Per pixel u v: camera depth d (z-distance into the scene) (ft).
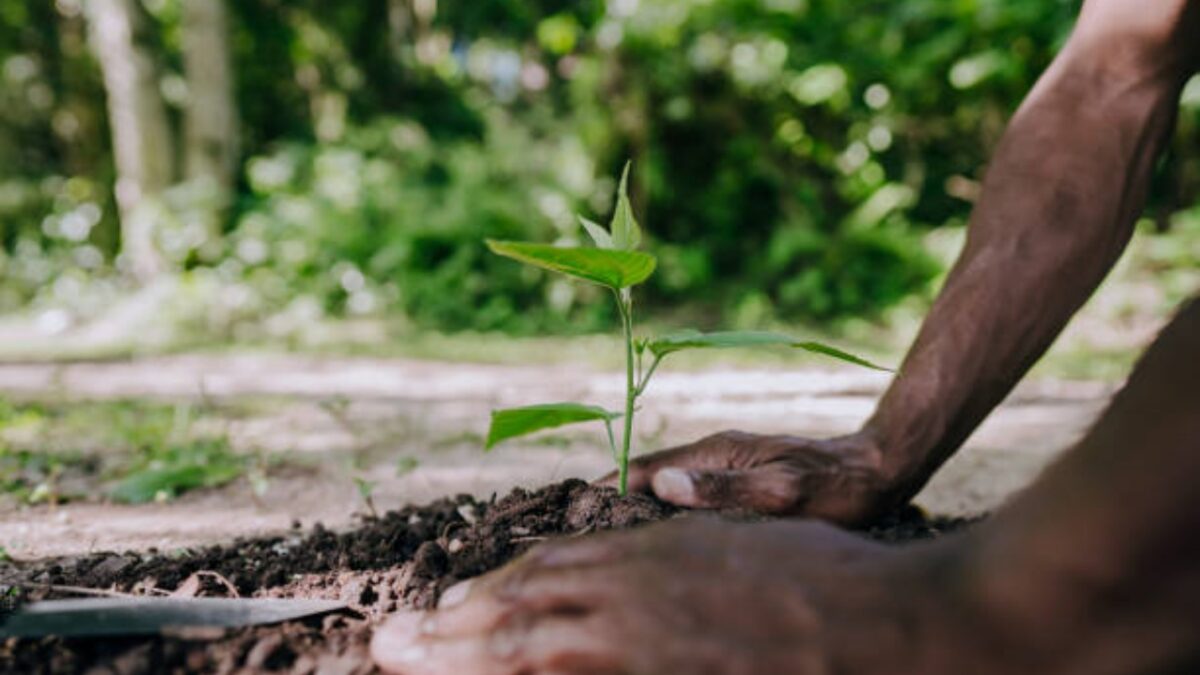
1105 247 4.62
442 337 20.99
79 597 4.36
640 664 2.62
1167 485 1.94
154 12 30.35
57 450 9.87
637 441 9.80
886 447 4.78
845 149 23.80
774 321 21.38
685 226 24.72
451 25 35.27
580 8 26.78
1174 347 2.05
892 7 23.20
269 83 35.19
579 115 24.66
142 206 23.97
